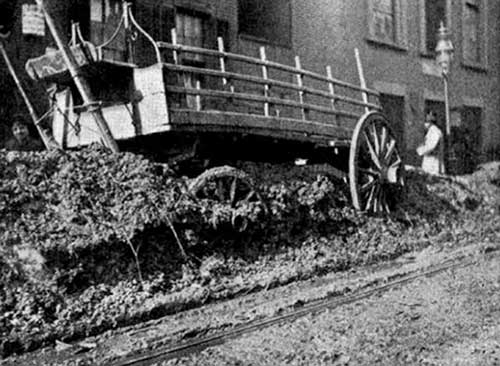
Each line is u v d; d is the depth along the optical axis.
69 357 4.88
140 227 6.45
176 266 6.73
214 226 7.20
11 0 9.42
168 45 7.12
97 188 6.67
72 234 6.06
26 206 6.12
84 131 7.86
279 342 4.98
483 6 22.27
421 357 4.47
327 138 9.84
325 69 15.46
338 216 9.41
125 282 6.18
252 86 13.28
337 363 4.43
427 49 19.56
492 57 22.72
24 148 8.95
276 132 8.52
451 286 6.86
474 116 22.02
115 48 10.47
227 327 5.50
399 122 18.23
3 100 9.80
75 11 10.12
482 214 13.30
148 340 5.14
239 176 7.71
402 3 18.19
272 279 7.20
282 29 14.51
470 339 4.86
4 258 5.58
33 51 9.93
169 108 6.95
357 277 7.75
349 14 16.25
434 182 13.05
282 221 8.30
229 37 13.07
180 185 7.28
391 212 10.80
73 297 5.71
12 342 4.97
